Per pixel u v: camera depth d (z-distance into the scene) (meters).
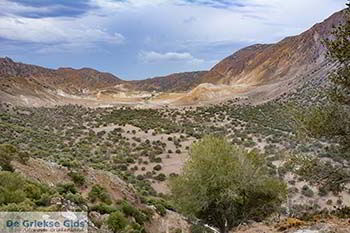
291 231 13.35
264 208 23.89
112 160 59.59
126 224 18.55
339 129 12.96
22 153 25.58
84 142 73.81
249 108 138.25
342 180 13.44
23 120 97.25
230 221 23.00
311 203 37.81
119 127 97.94
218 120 113.00
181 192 23.17
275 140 68.75
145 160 61.09
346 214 13.97
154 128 94.25
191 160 23.30
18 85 197.75
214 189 22.45
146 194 39.78
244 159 23.08
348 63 13.09
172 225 27.61
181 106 190.75
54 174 25.88
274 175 40.97
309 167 13.74
